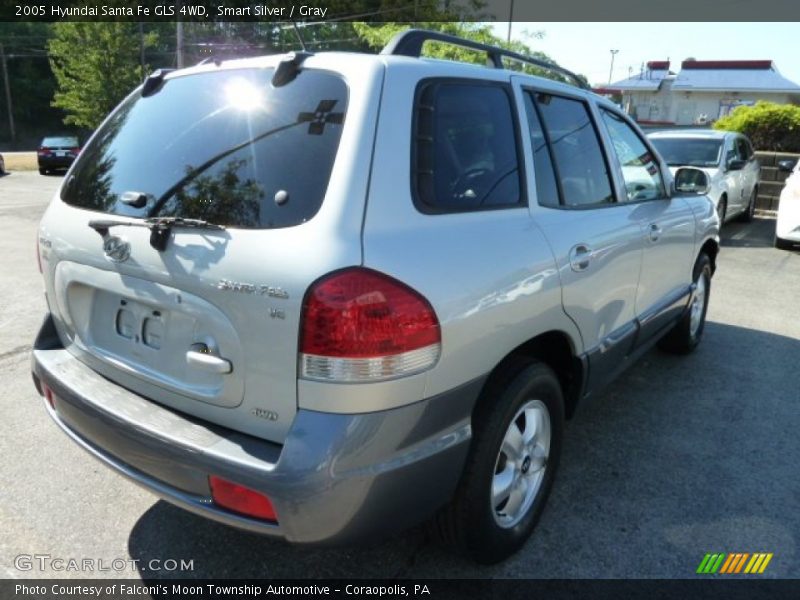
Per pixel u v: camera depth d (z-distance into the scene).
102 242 2.42
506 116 2.70
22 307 6.01
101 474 3.29
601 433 3.82
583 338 2.98
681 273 4.40
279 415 2.04
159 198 2.35
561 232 2.77
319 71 2.27
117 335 2.50
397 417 2.01
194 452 2.08
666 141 10.89
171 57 38.25
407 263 2.03
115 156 2.66
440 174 2.30
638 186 3.77
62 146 25.61
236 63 2.55
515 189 2.65
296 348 1.94
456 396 2.20
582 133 3.25
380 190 2.06
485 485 2.42
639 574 2.64
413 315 2.00
